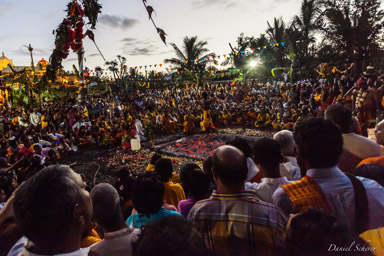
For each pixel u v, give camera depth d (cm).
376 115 582
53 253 103
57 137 1046
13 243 153
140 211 191
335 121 206
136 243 88
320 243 93
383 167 152
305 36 2245
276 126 1259
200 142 1093
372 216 122
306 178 137
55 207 98
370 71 1098
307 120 146
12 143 1011
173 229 84
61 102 1842
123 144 1062
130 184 324
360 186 129
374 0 1831
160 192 191
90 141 1145
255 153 184
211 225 137
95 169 831
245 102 1697
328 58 1969
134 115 1517
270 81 2506
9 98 2045
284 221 132
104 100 2012
